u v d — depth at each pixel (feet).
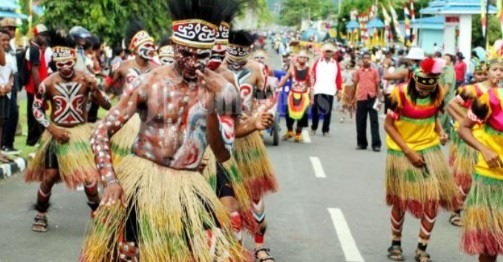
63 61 27.81
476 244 21.29
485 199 21.17
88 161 27.99
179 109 15.71
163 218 15.43
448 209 25.63
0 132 40.14
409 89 24.71
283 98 57.41
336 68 60.13
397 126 25.35
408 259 26.55
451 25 98.89
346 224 31.12
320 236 29.25
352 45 180.65
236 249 16.42
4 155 41.39
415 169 25.09
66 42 27.89
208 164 20.35
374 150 53.21
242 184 22.24
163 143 15.75
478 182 21.33
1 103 39.17
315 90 60.34
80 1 73.61
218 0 15.51
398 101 24.88
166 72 15.79
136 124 26.76
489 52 25.86
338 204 34.91
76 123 28.37
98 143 15.35
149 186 15.57
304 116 56.39
